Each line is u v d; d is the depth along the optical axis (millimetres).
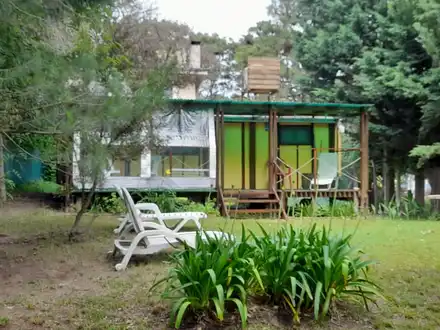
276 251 3330
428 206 12211
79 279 4281
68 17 4621
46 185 13984
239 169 12375
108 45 6254
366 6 16484
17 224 7801
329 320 3227
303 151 12828
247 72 13062
